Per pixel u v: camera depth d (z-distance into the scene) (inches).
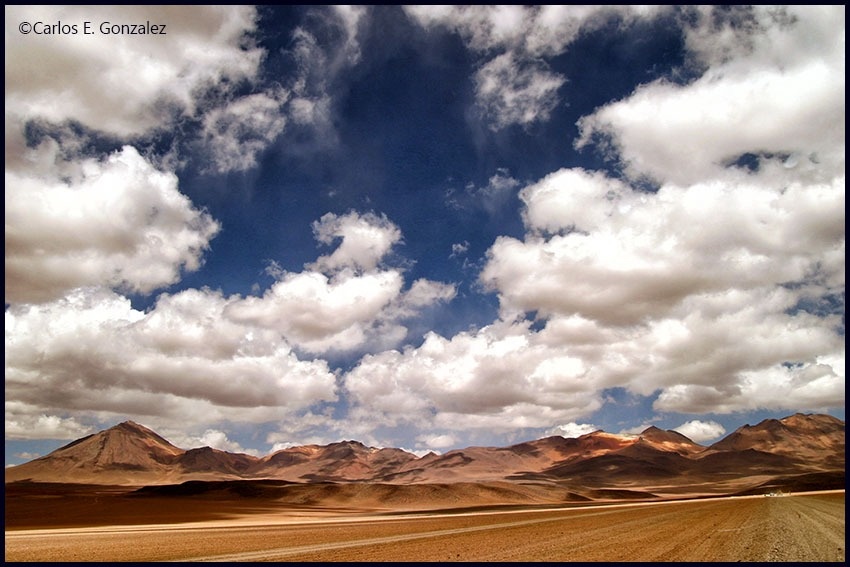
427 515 4517.7
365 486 7785.4
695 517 2556.6
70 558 1619.1
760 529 1782.7
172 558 1544.0
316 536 2260.1
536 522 2765.7
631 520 2576.3
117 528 3371.1
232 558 1503.4
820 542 1425.9
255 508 6195.9
